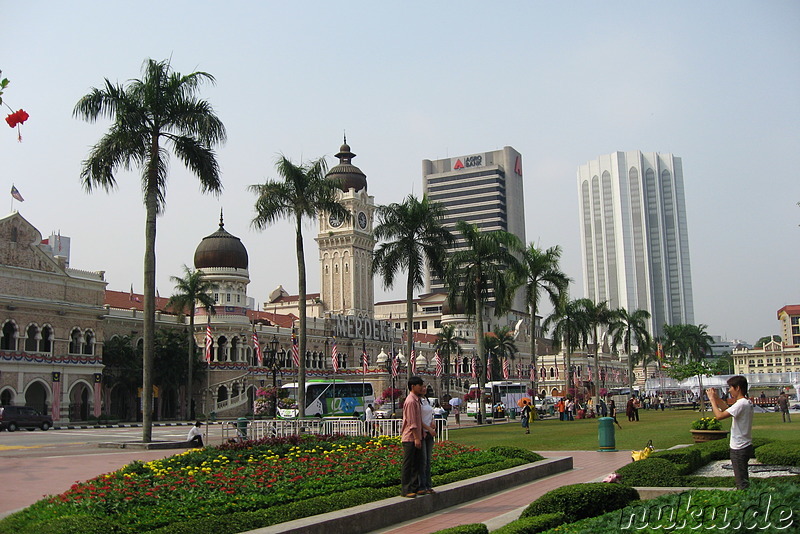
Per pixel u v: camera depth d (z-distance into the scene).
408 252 62.06
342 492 17.61
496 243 69.00
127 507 15.37
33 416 66.88
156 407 93.12
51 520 14.17
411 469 17.64
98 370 83.62
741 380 15.35
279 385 109.00
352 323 137.00
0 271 73.44
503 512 17.89
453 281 69.62
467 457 24.61
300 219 55.34
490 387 97.56
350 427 37.94
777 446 22.30
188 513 14.95
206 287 90.69
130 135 43.31
